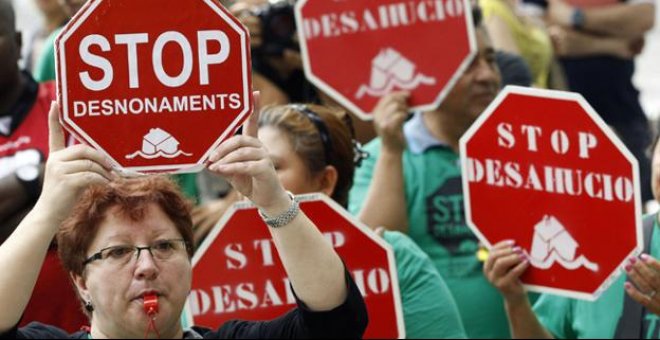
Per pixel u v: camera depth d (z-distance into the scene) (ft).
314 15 45.27
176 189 33.40
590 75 65.67
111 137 29.48
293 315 33.12
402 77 45.16
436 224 46.42
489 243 38.40
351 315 32.22
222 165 29.58
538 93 37.81
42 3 59.21
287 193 31.22
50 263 41.86
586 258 37.68
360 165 44.11
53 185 29.63
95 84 29.43
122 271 32.73
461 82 47.01
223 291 39.09
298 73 51.29
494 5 60.59
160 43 29.50
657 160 39.58
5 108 44.73
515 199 38.17
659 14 119.85
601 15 65.51
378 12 45.11
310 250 31.35
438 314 41.47
